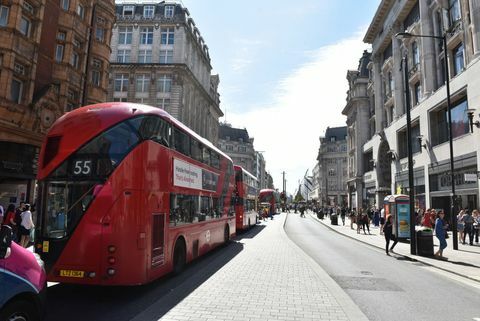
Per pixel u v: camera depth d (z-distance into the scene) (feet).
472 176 72.18
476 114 77.56
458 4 91.45
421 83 111.34
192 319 20.97
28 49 70.23
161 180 29.68
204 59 217.15
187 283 31.09
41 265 16.58
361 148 191.62
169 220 31.30
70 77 82.28
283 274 35.29
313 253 55.06
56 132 26.81
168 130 31.78
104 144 26.07
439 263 44.62
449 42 93.40
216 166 51.83
